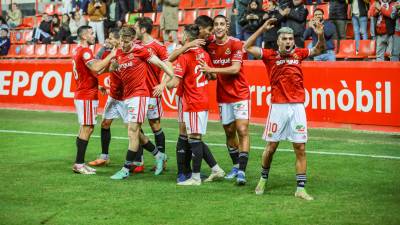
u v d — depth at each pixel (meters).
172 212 6.74
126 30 8.33
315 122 13.20
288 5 15.15
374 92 12.55
